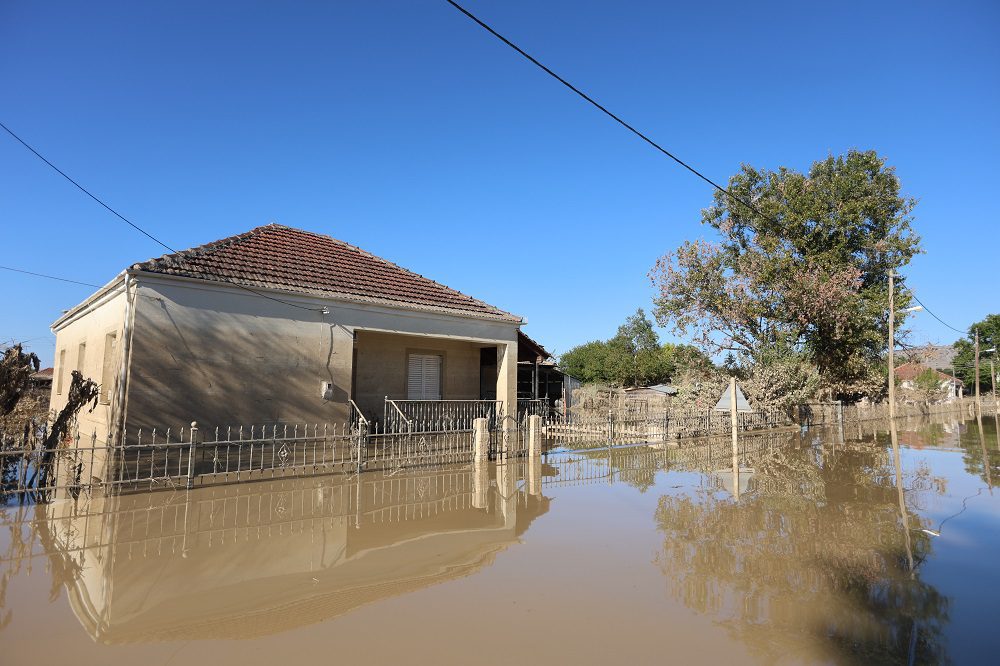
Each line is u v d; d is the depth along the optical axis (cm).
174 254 1117
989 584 557
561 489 1020
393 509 843
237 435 1098
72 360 1596
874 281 2809
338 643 417
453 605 491
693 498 953
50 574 545
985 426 2736
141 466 976
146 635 427
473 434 1334
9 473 987
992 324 5691
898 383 4072
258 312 1156
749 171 2734
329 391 1234
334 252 1545
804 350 2577
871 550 666
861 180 2664
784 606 497
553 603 497
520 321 1644
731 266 2789
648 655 403
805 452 1627
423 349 1723
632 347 5816
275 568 582
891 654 413
